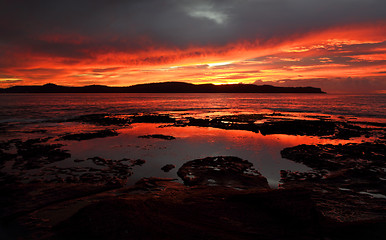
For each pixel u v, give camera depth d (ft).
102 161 44.52
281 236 19.03
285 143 62.28
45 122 102.47
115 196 28.86
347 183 34.32
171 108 197.36
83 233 19.43
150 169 40.52
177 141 63.72
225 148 56.18
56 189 30.73
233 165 41.96
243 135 73.41
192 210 23.71
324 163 43.34
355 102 268.21
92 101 305.12
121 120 109.09
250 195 26.37
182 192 29.71
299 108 191.11
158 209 23.70
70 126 91.86
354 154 49.39
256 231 19.85
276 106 219.41
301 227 20.29
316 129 82.07
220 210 23.73
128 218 21.30
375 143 60.23
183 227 20.42
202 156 49.01
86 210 22.63
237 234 19.39
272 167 42.27
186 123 100.73
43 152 50.21
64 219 23.12
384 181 34.81
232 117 122.42
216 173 37.70
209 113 153.28
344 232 18.95
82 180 34.78
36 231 20.88
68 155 48.44
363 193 30.96
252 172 39.32
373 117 123.34
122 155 49.26
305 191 25.85
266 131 79.36
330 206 27.12
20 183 33.22
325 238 18.53
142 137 68.69
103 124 97.81
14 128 85.81
